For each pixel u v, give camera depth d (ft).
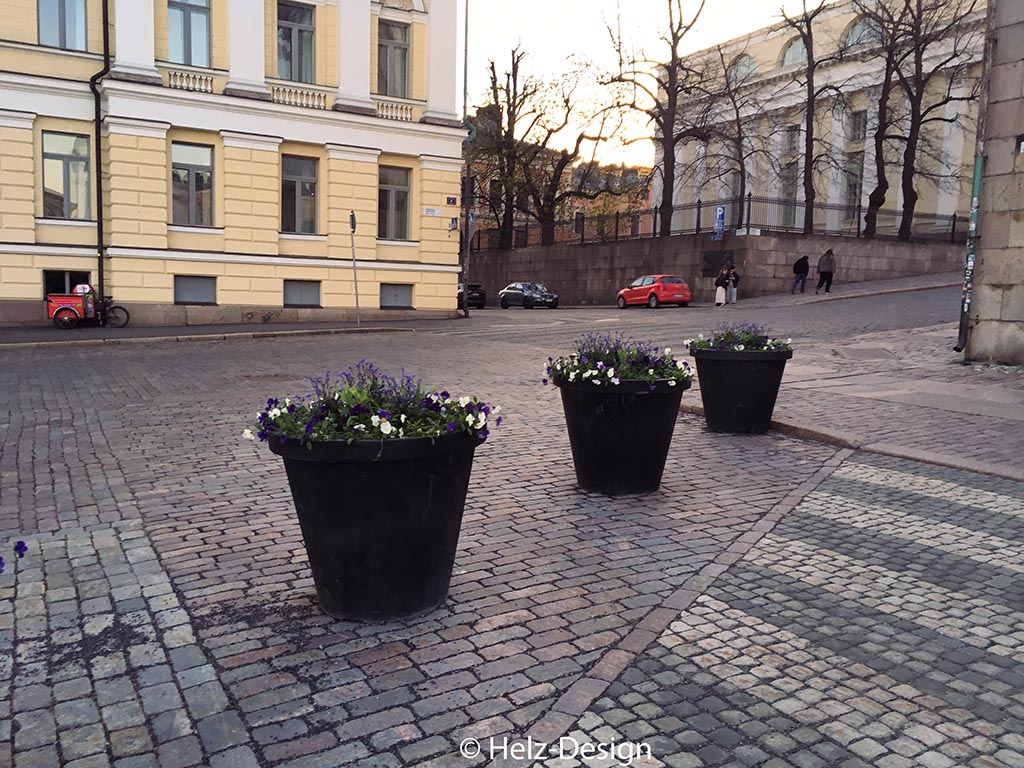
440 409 13.53
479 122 159.33
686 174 169.68
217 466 24.56
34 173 76.38
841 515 19.83
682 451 26.63
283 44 85.35
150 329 76.23
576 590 15.05
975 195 45.42
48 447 27.43
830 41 157.38
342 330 75.72
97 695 11.21
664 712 10.93
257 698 11.14
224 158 81.56
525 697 11.23
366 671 11.89
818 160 143.84
